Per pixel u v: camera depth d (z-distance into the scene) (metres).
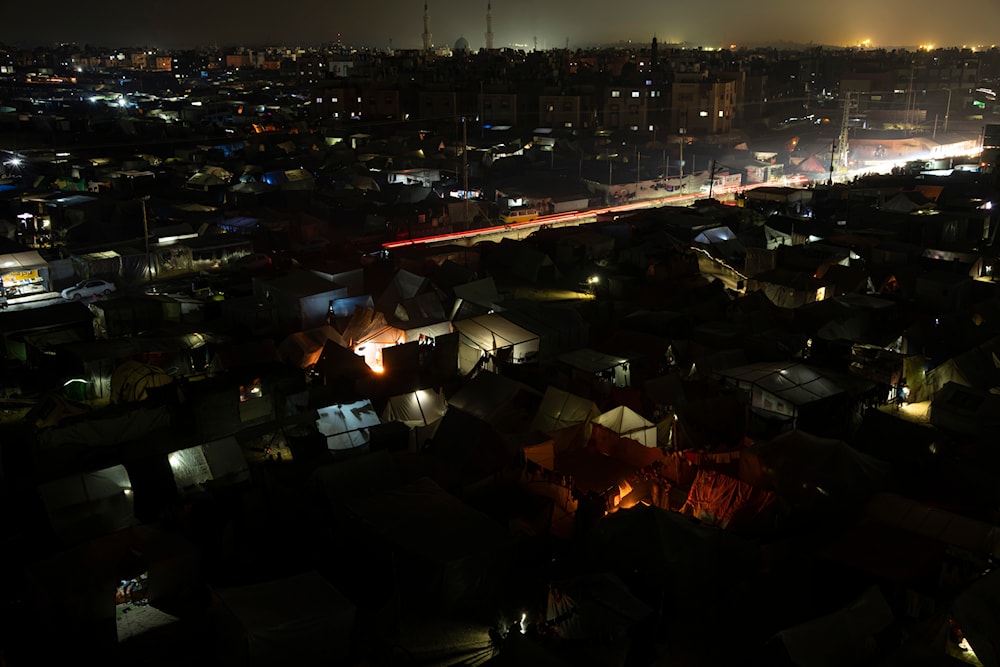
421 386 30.86
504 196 74.50
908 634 15.56
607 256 52.88
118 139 107.38
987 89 179.25
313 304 37.81
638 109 126.62
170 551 18.33
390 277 49.06
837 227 58.62
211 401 25.83
